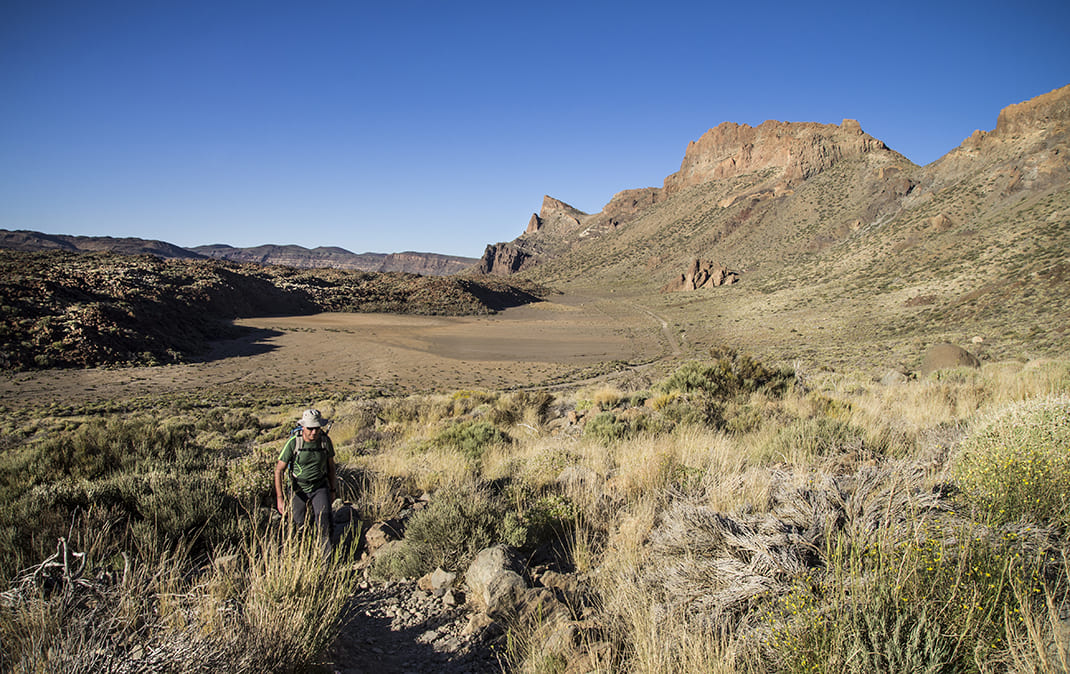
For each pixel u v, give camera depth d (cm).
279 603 288
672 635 259
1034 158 15062
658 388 1689
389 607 371
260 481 616
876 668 215
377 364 8800
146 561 347
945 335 6781
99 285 10544
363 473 746
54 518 417
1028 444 382
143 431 871
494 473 715
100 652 229
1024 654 203
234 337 10956
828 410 999
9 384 6169
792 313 12800
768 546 316
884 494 360
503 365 8756
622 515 486
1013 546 264
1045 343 4509
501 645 311
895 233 16250
